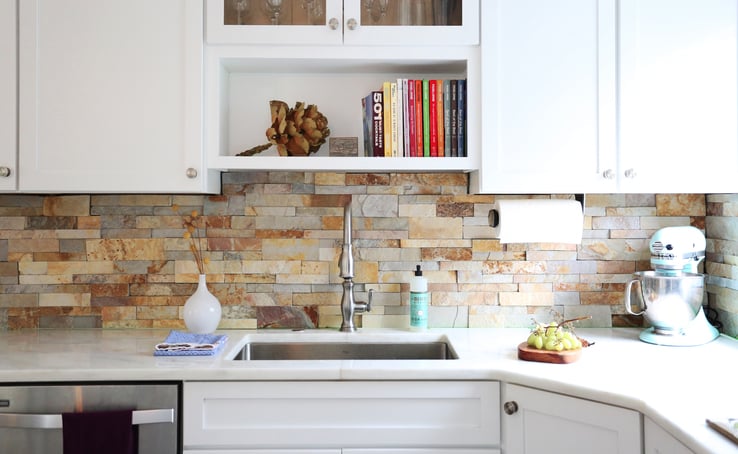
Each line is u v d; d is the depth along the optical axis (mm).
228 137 2240
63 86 1948
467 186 2287
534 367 1704
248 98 2254
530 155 1974
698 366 1720
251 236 2285
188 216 2277
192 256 2283
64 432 1640
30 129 1943
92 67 1949
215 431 1701
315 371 1690
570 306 2305
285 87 2258
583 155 1974
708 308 2283
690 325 2055
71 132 1947
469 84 1997
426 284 2219
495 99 1971
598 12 1963
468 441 1708
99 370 1694
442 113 2047
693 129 1966
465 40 1976
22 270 2262
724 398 1419
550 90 1969
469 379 1713
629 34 1962
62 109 1947
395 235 2291
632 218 2297
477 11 1977
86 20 1947
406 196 2287
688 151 1966
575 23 1968
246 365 1735
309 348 2145
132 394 1693
